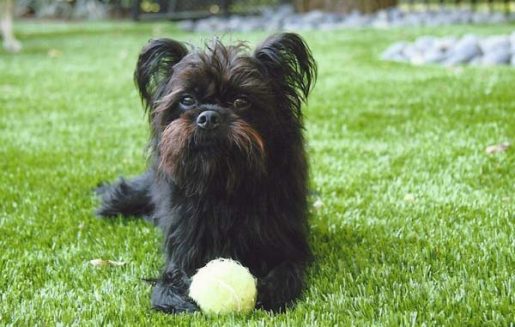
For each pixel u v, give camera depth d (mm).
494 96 2250
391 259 1215
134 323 1062
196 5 6027
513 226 1303
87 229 1395
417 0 6348
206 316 1071
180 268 1183
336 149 1767
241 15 5988
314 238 1314
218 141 1129
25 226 1394
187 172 1157
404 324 1028
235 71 1156
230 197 1175
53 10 7168
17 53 4004
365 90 2541
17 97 2648
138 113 2320
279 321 1050
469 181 1522
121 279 1191
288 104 1205
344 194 1507
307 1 5926
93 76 3150
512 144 1703
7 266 1238
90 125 2154
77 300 1129
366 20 5453
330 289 1132
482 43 3332
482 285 1108
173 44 1219
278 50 1196
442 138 1794
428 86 2543
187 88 1161
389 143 1793
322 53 3736
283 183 1198
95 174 1670
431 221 1354
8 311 1104
